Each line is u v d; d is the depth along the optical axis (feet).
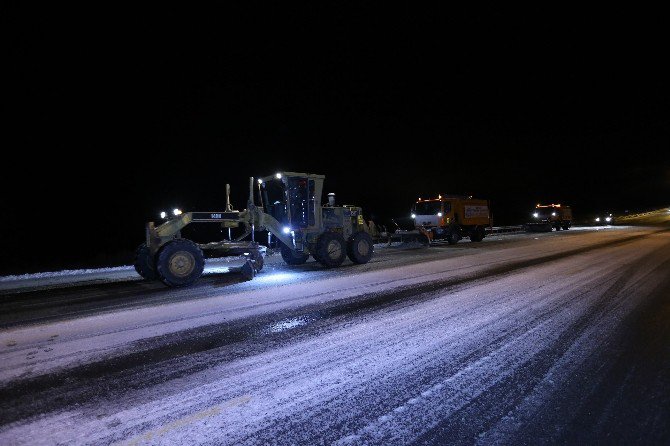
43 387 12.33
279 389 11.78
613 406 10.32
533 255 42.91
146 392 11.80
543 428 9.39
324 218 40.19
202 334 17.29
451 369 12.87
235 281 30.71
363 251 39.27
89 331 18.13
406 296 23.66
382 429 9.53
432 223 63.10
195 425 9.90
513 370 12.66
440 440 9.02
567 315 18.76
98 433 9.65
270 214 39.88
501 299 22.33
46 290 30.48
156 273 28.96
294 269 36.91
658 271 30.32
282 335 16.89
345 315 19.76
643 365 12.84
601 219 146.20
